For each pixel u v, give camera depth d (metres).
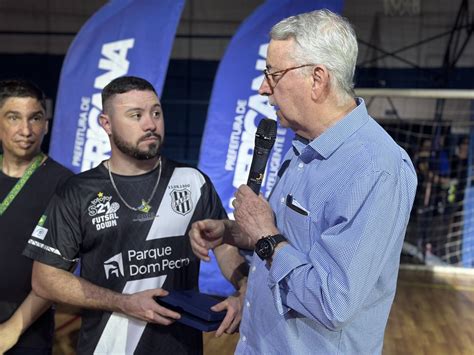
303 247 1.28
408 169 1.27
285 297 1.25
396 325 4.22
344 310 1.14
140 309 1.57
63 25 7.61
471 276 5.91
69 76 4.09
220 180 4.38
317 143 1.27
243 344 1.42
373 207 1.15
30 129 1.95
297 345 1.30
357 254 1.14
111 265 1.67
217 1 7.41
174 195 1.74
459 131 6.55
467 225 6.30
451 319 4.40
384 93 5.29
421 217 6.41
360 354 1.30
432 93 5.17
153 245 1.70
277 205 1.38
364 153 1.21
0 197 1.97
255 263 1.40
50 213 1.68
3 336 1.79
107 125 1.69
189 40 7.50
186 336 1.70
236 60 4.29
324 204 1.25
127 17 3.99
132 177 1.70
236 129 4.34
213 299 1.65
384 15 7.10
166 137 7.59
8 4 7.61
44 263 1.66
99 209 1.67
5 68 7.71
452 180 6.38
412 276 5.86
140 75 3.99
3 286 1.93
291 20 1.27
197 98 7.55
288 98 1.28
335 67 1.22
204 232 1.58
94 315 1.69
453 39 6.98
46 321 1.97
